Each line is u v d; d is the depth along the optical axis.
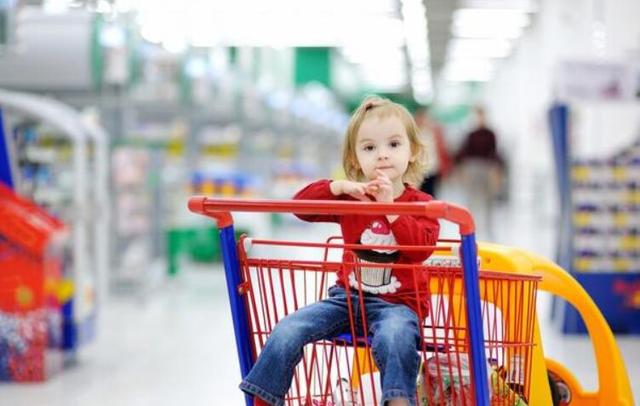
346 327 2.53
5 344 5.30
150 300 8.91
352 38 22.81
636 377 5.18
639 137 7.01
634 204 6.86
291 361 2.41
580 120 12.77
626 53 9.25
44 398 4.88
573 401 3.66
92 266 6.27
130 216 8.92
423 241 2.49
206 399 4.83
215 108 12.27
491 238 13.35
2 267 5.31
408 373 2.32
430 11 20.03
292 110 19.45
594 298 6.79
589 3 12.81
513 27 23.03
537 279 2.65
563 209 6.93
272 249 13.09
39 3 8.75
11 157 5.48
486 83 41.56
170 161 10.98
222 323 7.46
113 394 4.96
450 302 2.44
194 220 11.48
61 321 5.74
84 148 5.94
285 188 16.97
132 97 9.76
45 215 5.54
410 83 38.19
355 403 2.59
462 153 13.34
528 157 23.75
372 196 2.60
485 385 2.31
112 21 9.05
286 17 17.92
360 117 2.66
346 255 2.63
